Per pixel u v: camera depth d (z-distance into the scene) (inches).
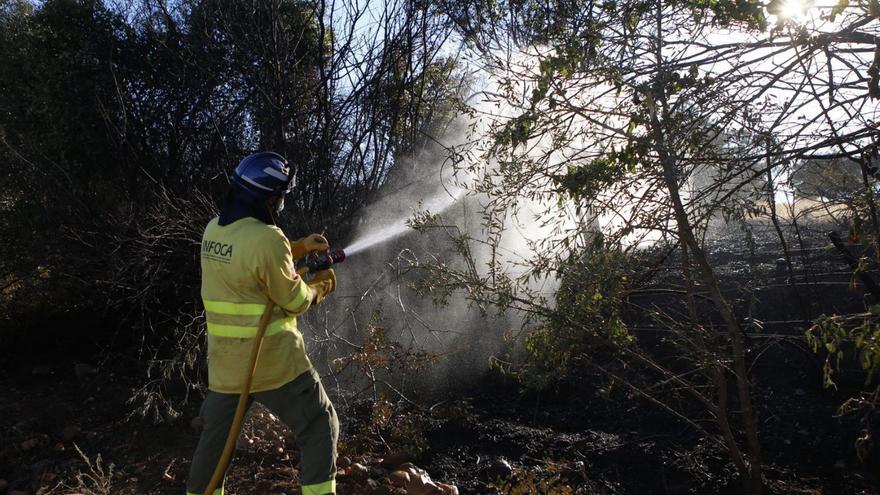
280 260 124.5
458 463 175.3
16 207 243.3
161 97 250.8
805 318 188.9
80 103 244.5
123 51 251.4
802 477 158.1
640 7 138.6
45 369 230.2
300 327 222.8
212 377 130.1
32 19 262.1
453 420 193.9
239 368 127.1
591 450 174.6
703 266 138.0
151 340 237.0
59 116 243.1
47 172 240.2
